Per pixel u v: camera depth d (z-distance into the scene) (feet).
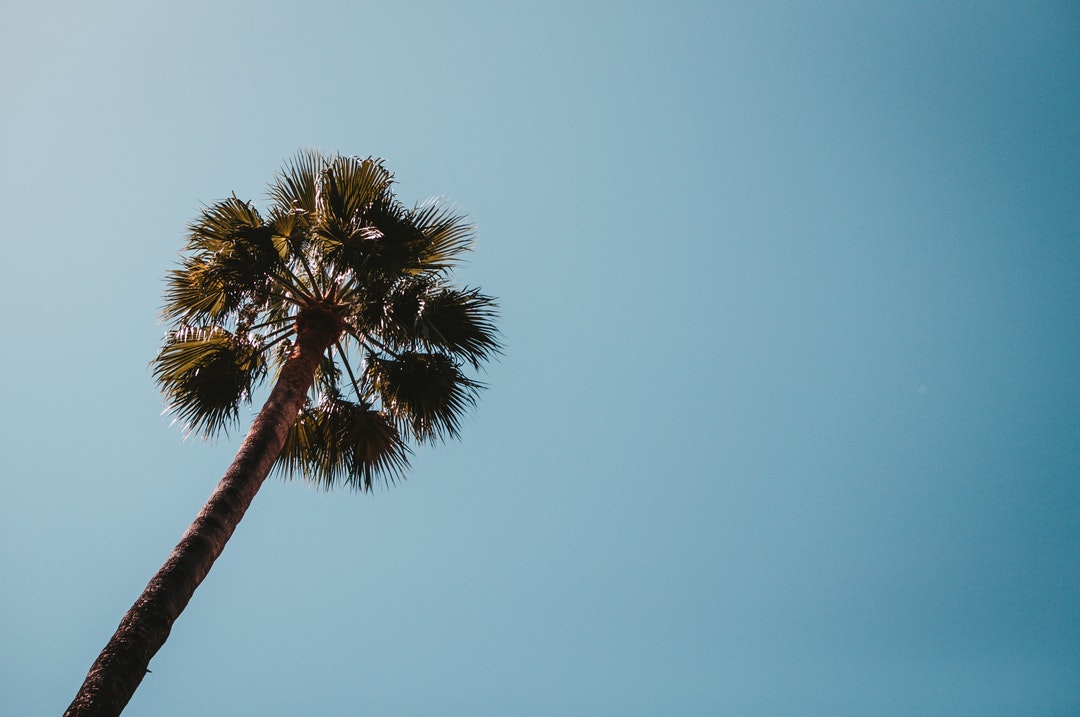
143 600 22.07
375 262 35.42
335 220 35.55
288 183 38.65
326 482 39.17
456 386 38.96
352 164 37.37
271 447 28.99
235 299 35.96
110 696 19.42
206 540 24.32
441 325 38.11
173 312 37.32
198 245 36.04
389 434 39.27
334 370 38.68
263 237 35.27
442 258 39.75
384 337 37.52
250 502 27.04
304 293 36.40
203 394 37.09
